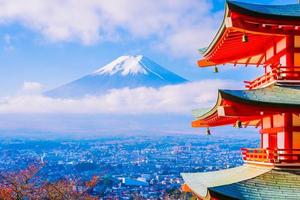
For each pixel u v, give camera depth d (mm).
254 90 18609
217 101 17922
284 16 18188
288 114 19281
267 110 17578
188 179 24438
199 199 21906
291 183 17766
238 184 17344
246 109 17609
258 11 18078
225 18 18484
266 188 17344
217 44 22172
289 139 19234
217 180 21469
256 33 18984
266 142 22047
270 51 22062
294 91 18688
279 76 19094
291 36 19547
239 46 22562
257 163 20266
